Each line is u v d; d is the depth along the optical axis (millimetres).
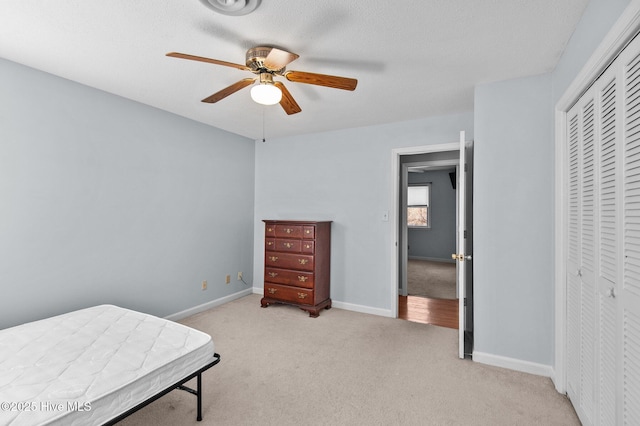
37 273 2346
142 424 1771
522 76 2354
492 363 2467
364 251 3783
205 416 1846
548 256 2271
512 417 1853
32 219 2312
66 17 1671
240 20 1684
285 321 3430
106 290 2779
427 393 2092
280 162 4363
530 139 2328
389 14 1629
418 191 8039
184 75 2400
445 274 6172
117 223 2855
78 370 1464
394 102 2938
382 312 3660
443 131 3344
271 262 3893
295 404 1969
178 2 1542
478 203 2498
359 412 1896
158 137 3195
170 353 1671
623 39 1203
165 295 3301
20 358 1562
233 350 2715
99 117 2701
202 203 3709
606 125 1448
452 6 1564
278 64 1837
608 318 1440
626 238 1256
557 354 2133
